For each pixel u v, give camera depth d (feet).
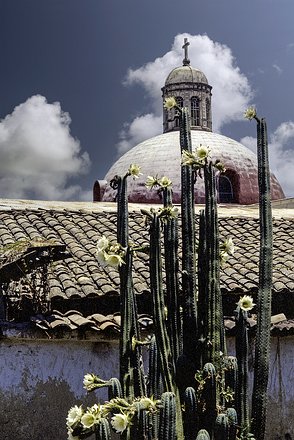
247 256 39.27
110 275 33.94
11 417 29.30
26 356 29.91
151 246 21.85
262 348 22.41
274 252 40.34
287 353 33.81
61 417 30.01
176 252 22.66
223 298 34.76
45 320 29.48
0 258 30.09
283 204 65.82
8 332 28.78
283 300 35.73
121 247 21.83
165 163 75.87
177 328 22.36
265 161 23.36
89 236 39.78
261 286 22.75
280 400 33.40
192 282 22.81
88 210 44.45
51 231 39.63
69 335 29.43
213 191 22.25
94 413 20.16
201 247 22.50
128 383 21.42
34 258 29.76
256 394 22.29
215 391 21.02
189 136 24.17
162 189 23.72
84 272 34.06
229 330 31.83
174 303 22.43
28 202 47.57
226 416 20.26
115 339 30.07
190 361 21.85
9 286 29.71
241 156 78.64
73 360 30.60
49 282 31.76
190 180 23.40
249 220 45.96
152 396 20.53
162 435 19.44
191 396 20.66
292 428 33.45
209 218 22.09
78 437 20.71
